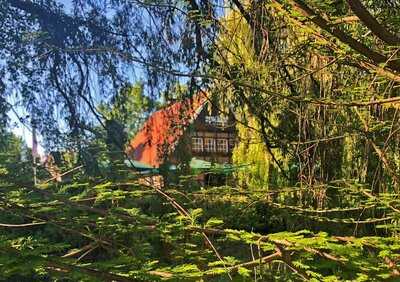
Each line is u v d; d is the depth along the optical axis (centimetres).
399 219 379
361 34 425
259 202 490
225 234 292
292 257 263
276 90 540
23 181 346
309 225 514
